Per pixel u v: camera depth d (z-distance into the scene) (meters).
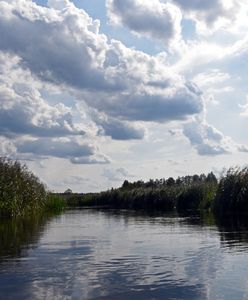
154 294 12.34
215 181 69.56
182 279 14.19
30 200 56.16
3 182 48.66
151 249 21.42
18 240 25.97
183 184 83.25
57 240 25.97
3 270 16.06
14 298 12.12
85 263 17.50
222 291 12.55
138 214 61.81
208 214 53.66
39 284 13.75
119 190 120.81
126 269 16.08
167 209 83.31
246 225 34.31
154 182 111.38
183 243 23.47
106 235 29.02
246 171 51.75
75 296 12.27
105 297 12.11
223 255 18.83
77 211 79.19
